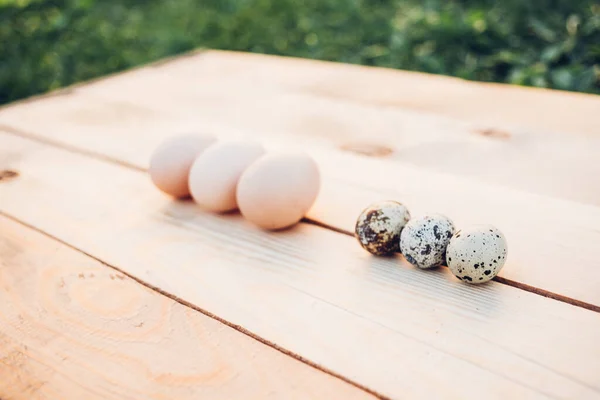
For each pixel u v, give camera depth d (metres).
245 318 0.37
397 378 0.33
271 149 0.54
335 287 0.38
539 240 0.41
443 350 0.34
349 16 1.17
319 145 0.54
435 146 0.53
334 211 0.45
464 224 0.43
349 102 0.62
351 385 0.33
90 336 0.36
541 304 0.36
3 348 0.36
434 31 1.00
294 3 1.26
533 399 0.32
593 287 0.37
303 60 0.75
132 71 0.75
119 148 0.55
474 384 0.33
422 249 0.38
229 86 0.68
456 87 0.64
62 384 0.34
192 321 0.37
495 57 0.93
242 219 0.45
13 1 1.21
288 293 0.38
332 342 0.35
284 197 0.42
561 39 0.93
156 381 0.34
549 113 0.57
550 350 0.34
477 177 0.48
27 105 0.66
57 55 1.13
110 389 0.33
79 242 0.43
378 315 0.36
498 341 0.34
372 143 0.54
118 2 1.43
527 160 0.50
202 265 0.41
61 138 0.58
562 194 0.45
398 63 0.98
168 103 0.64
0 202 0.48
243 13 1.24
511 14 1.03
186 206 0.47
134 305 0.38
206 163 0.44
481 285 0.38
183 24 1.27
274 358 0.34
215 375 0.34
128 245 0.43
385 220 0.39
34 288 0.40
